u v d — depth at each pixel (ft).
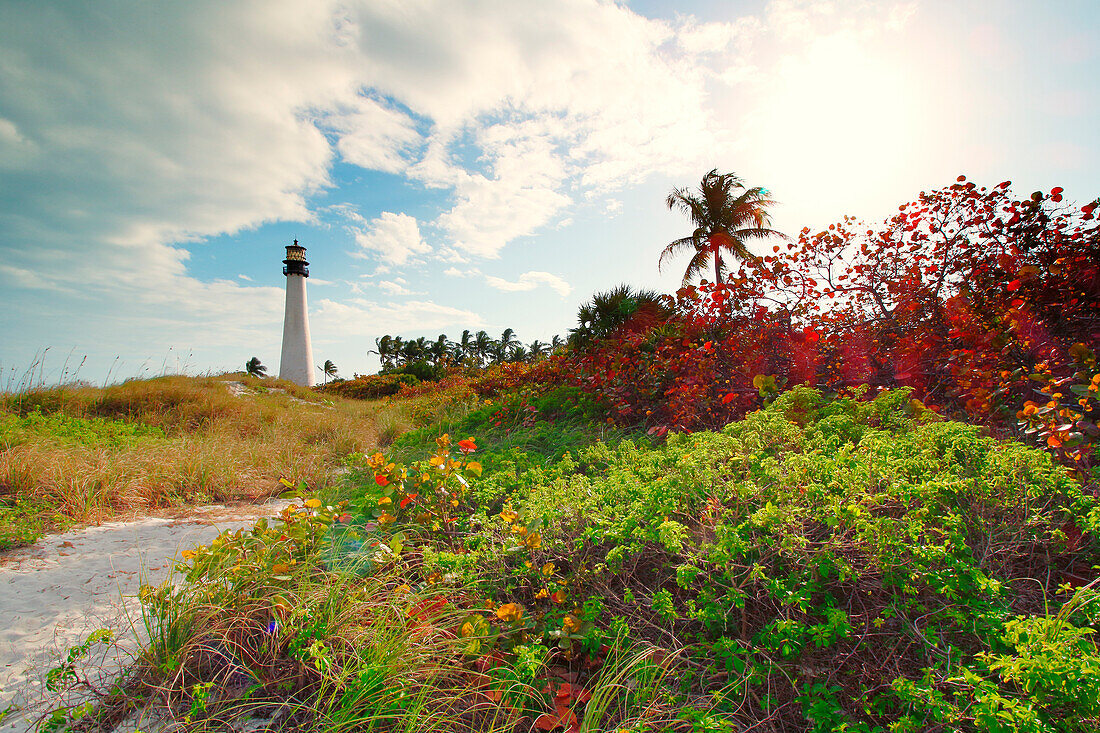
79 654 6.12
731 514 7.52
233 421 28.25
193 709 5.77
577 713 6.04
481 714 6.03
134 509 14.20
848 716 5.25
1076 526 6.48
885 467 7.33
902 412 10.85
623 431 18.08
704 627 6.77
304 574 7.86
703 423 15.64
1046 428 8.41
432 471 10.19
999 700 4.39
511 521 8.82
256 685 6.26
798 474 7.57
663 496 8.13
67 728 5.65
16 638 7.33
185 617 6.89
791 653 5.87
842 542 6.59
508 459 14.74
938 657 5.60
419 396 48.08
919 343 13.99
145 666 6.47
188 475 16.60
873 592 6.50
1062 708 4.61
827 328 16.06
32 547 10.93
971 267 14.01
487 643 7.01
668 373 18.52
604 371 21.45
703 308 17.67
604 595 7.57
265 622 7.09
